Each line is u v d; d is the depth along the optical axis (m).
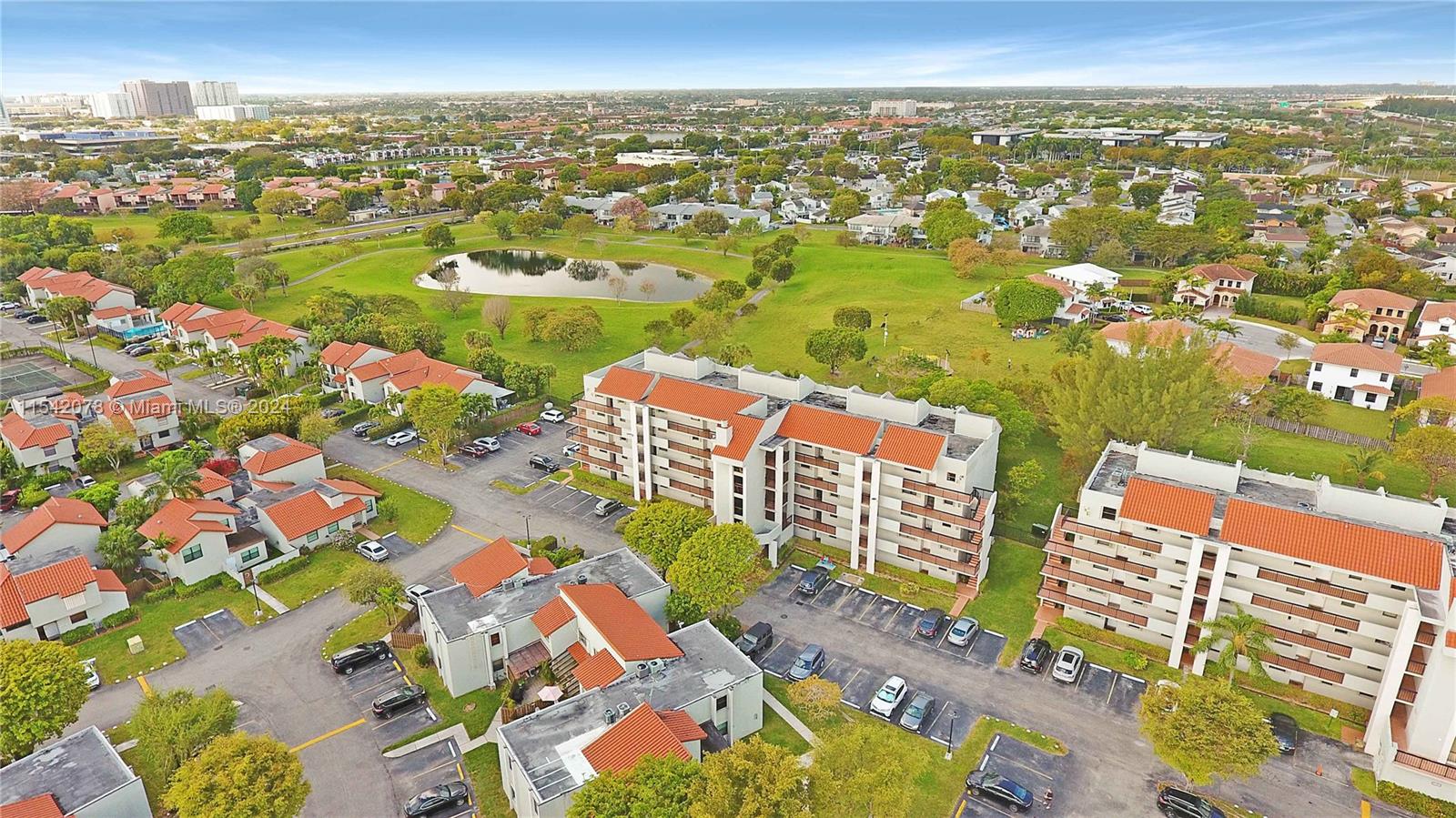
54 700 68.00
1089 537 84.88
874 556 98.31
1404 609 66.56
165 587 96.75
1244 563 77.19
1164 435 102.06
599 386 114.44
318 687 80.50
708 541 85.50
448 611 81.81
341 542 104.81
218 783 56.94
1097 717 75.81
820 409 101.75
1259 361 145.50
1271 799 66.56
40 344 182.62
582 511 113.44
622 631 76.00
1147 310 193.88
